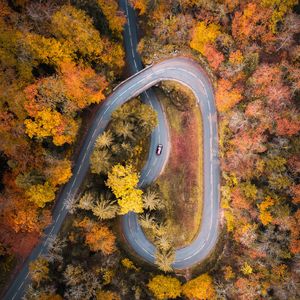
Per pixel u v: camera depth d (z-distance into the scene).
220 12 70.12
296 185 65.00
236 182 74.50
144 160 81.56
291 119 64.50
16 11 68.81
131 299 75.12
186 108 81.94
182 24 74.56
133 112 73.19
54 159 69.38
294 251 66.50
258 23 67.25
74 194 76.75
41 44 65.38
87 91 69.44
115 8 77.81
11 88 63.75
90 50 71.00
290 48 66.88
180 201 81.38
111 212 71.56
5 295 75.25
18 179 66.19
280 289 69.25
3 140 66.31
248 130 69.69
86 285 69.94
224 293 73.81
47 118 65.31
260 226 71.19
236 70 68.94
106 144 70.25
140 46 81.94
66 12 65.06
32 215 68.12
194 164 81.25
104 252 74.81
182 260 81.25
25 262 76.06
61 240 74.06
